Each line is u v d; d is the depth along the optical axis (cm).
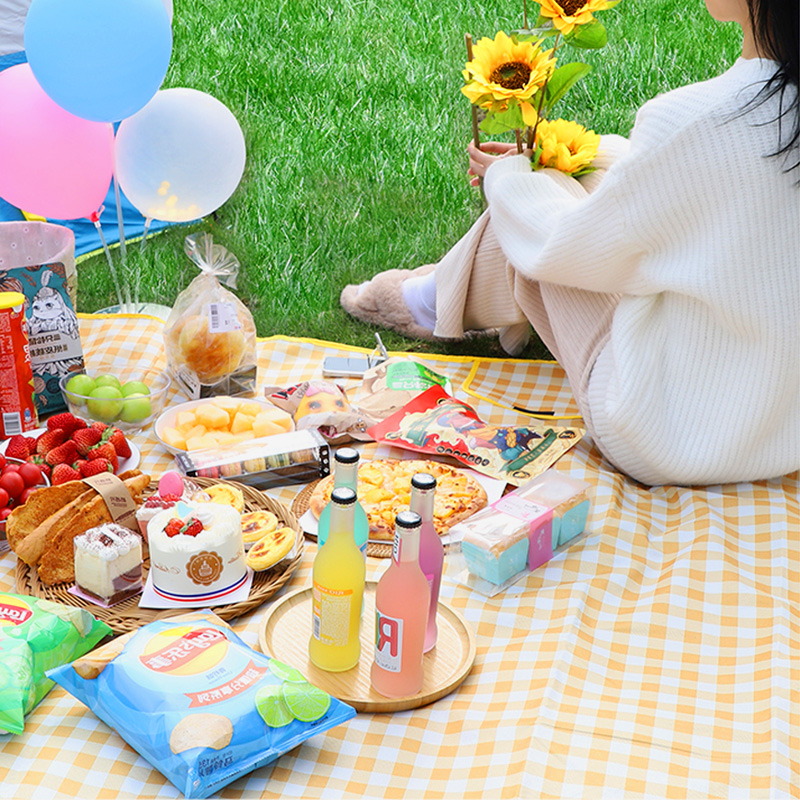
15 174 274
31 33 246
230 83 428
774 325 198
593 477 225
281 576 188
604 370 227
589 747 150
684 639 177
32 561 184
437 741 152
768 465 216
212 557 177
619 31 421
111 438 218
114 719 146
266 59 436
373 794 142
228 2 459
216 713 140
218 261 255
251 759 140
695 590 188
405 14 451
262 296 336
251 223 366
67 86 249
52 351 244
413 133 400
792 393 210
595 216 209
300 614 179
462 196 373
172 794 139
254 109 417
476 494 212
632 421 214
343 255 353
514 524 194
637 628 180
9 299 226
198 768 135
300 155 394
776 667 165
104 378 241
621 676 169
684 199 196
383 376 262
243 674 148
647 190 199
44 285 240
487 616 183
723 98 191
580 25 241
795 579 192
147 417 240
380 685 158
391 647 154
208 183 286
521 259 233
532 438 238
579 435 241
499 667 169
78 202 286
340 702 150
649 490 226
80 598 180
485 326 292
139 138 279
